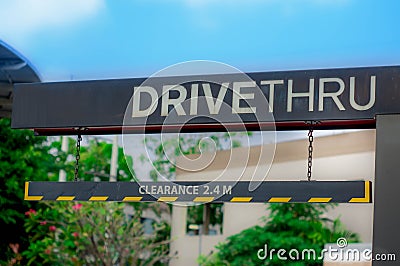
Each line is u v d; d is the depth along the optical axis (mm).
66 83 3992
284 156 11469
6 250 11812
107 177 18328
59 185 4020
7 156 11836
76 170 4133
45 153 12867
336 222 10891
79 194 3984
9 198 11789
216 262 12016
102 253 11539
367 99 3613
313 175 11227
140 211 13133
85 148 18719
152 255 13227
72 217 11289
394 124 3562
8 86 6645
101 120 3926
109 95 3938
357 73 3643
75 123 3949
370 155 10586
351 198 3654
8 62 6445
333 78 3670
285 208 11414
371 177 10562
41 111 4000
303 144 11305
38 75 6781
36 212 11797
